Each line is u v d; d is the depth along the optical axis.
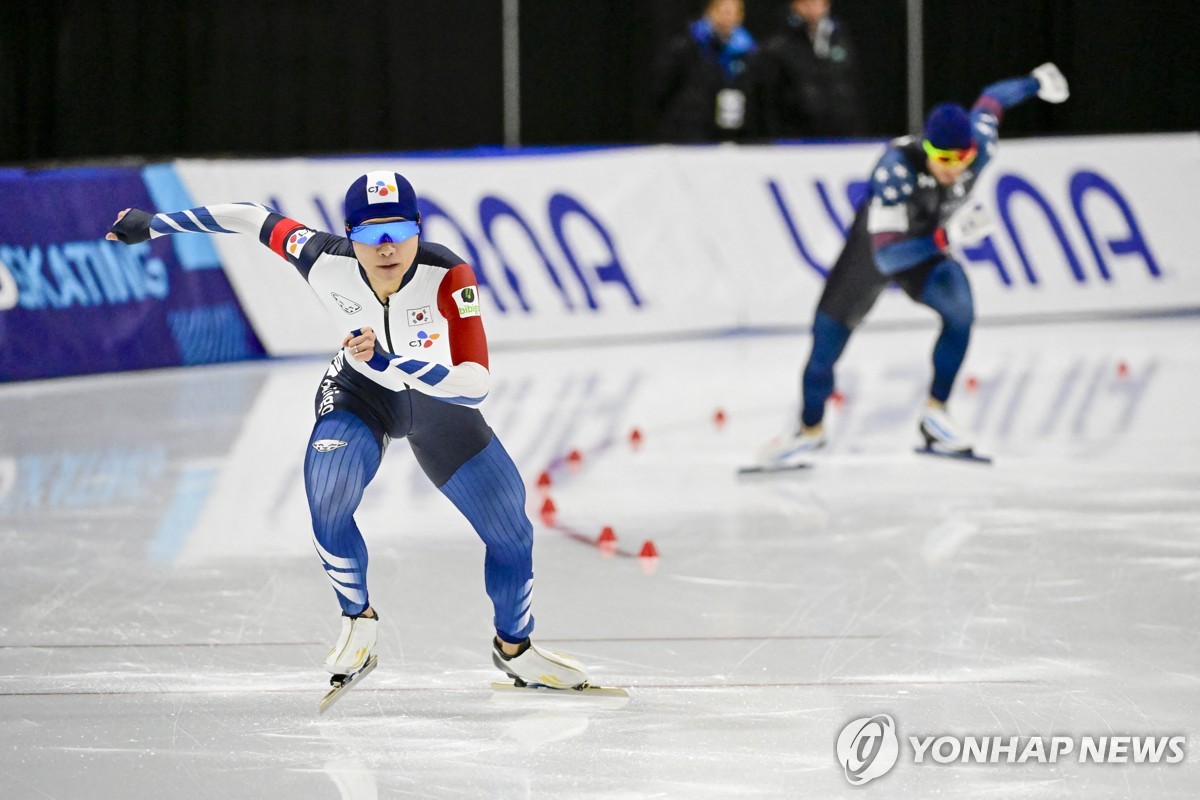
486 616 13.05
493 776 9.25
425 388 9.45
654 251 34.06
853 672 11.29
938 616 12.79
